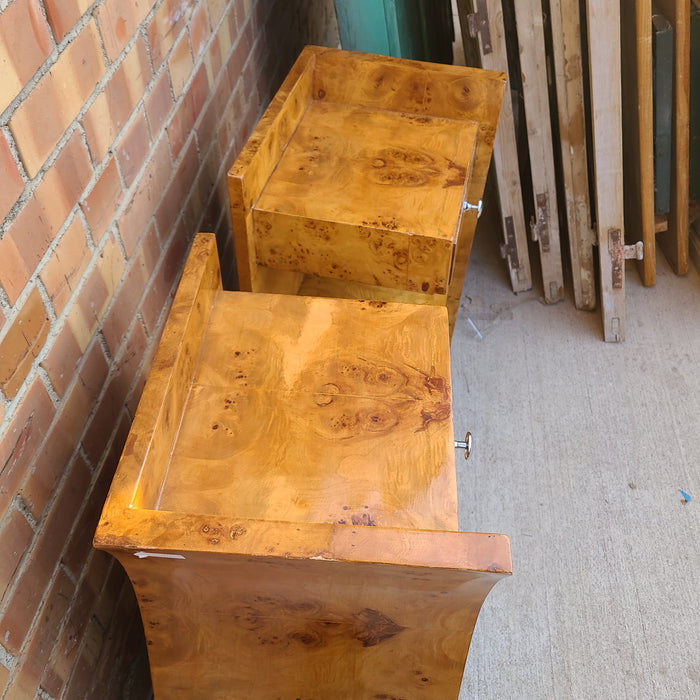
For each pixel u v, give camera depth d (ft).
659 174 7.24
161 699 3.82
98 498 4.02
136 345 4.37
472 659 5.16
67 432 3.58
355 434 3.51
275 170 4.79
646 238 7.22
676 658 5.17
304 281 5.75
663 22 6.42
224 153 5.65
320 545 2.75
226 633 3.37
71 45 3.20
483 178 5.58
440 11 8.04
